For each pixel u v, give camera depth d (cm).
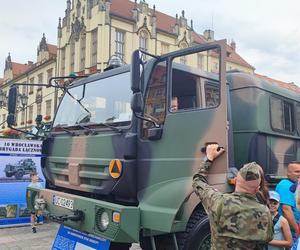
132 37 3456
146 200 438
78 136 530
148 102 459
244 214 294
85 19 3500
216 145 402
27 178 1084
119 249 520
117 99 504
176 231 418
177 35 3794
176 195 419
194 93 468
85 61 3484
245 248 290
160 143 450
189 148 430
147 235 432
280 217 484
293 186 505
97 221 436
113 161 457
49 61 4231
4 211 1048
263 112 582
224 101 420
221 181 420
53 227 1059
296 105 681
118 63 555
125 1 3612
